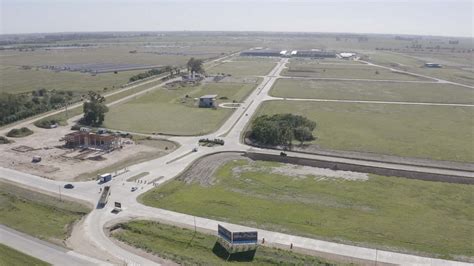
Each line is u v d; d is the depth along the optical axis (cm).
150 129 11875
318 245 5700
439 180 8300
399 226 6322
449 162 9356
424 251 5603
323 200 7275
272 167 8962
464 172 8688
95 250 5544
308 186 7912
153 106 14925
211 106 14888
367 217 6619
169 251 5516
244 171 8700
